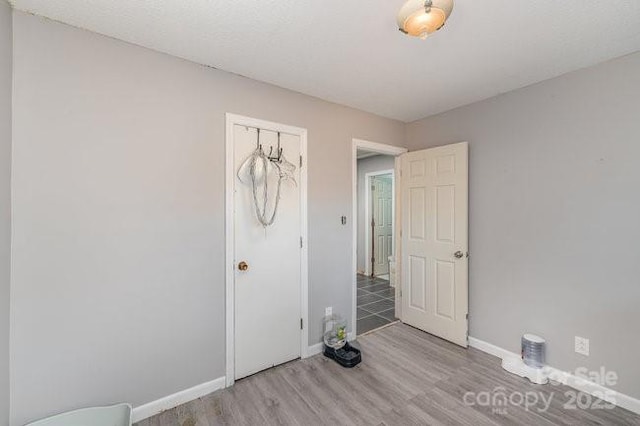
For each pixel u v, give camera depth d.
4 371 1.38
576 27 1.58
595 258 1.98
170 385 1.88
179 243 1.91
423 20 1.21
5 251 1.39
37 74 1.49
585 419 1.75
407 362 2.41
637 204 1.81
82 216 1.60
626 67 1.85
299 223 2.48
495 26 1.58
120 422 1.62
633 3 1.39
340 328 2.64
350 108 2.81
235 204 2.15
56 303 1.54
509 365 2.27
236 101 2.14
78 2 1.39
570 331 2.09
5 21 1.37
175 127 1.89
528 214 2.31
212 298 2.04
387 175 5.53
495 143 2.52
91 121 1.62
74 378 1.59
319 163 2.60
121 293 1.72
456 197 2.71
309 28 1.61
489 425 1.70
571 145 2.09
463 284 2.66
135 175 1.75
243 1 1.39
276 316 2.35
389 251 5.82
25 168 1.46
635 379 1.82
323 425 1.71
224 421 1.75
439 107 2.81
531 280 2.30
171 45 1.77
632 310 1.83
